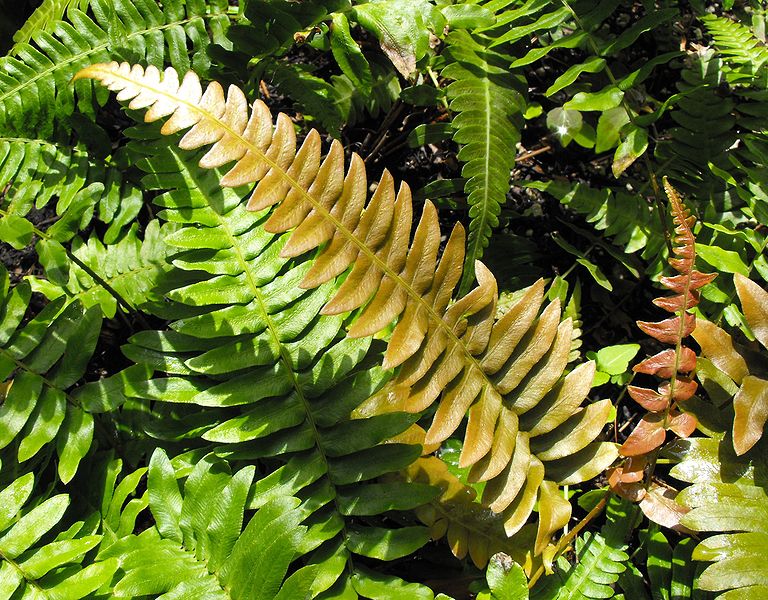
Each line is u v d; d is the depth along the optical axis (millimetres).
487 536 580
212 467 558
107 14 675
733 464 559
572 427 571
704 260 653
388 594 541
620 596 577
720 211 716
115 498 580
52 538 570
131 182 690
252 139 501
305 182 503
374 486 564
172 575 527
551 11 698
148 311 618
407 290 522
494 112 657
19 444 587
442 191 729
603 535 592
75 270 670
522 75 681
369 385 572
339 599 542
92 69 519
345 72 681
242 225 598
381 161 828
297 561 578
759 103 717
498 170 649
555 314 556
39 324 589
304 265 591
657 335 548
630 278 778
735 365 553
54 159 672
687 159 729
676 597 571
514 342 546
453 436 635
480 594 554
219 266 585
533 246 737
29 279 696
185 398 573
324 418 570
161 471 560
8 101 658
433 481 587
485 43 692
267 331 578
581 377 566
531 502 559
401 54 658
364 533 562
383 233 513
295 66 734
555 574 584
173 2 687
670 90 861
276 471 562
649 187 789
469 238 645
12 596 522
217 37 699
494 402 554
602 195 711
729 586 521
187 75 514
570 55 849
